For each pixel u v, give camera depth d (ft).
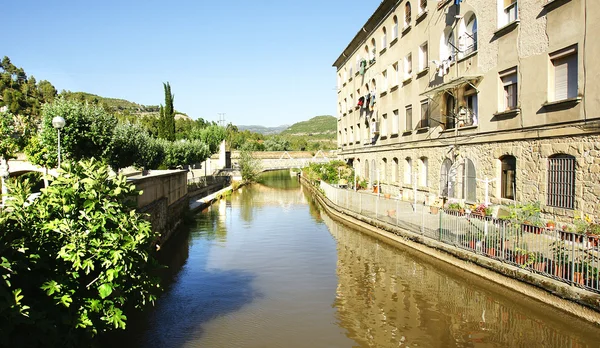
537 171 42.14
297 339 25.17
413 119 74.69
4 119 69.21
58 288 17.22
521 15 44.29
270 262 45.09
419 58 71.87
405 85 78.33
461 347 23.18
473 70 53.88
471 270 35.50
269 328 27.02
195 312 30.25
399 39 81.35
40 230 18.80
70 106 67.05
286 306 31.14
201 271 41.91
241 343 24.84
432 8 65.98
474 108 55.11
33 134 87.15
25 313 14.60
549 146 40.47
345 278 37.86
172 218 63.62
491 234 33.78
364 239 56.13
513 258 31.04
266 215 84.28
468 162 55.47
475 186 53.52
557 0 39.06
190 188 110.22
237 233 63.77
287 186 169.89
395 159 85.10
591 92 35.58
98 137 67.77
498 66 48.44
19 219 18.44
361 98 106.52
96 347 21.45
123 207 21.93
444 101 63.10
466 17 56.34
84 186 20.75
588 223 33.32
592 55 35.42
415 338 24.63
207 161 205.46
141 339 25.63
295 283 36.99
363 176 110.01
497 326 25.88
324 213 86.89
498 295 31.35
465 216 37.42
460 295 32.12
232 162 269.03
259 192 142.31
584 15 36.27
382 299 31.78
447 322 26.81
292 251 50.24
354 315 28.76
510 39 46.26
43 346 16.42
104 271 19.83
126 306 30.14
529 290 28.94
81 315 18.37
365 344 24.08
